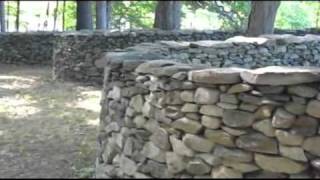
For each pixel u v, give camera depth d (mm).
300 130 3639
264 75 3516
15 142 6000
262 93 3561
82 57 10531
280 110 3578
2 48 14312
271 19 12406
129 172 4051
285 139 3590
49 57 14336
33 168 4973
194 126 3699
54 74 11070
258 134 3564
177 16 15133
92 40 10492
